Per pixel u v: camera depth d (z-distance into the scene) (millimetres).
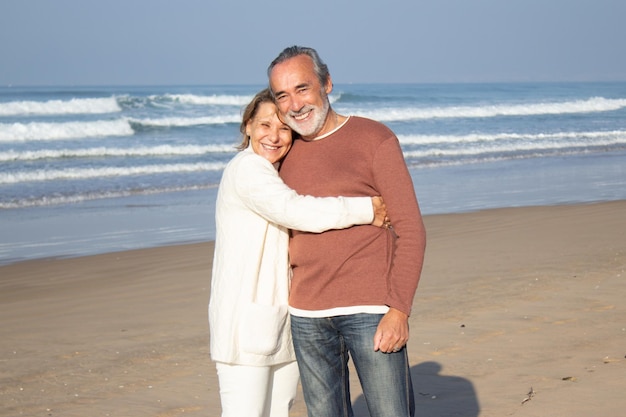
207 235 11688
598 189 16125
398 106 46656
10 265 9695
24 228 12578
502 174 19484
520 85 127625
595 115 42844
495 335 5945
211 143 26453
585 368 5070
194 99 38031
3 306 7660
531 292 7242
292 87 3275
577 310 6551
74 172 19484
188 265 9375
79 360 5809
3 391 5188
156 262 9609
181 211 14234
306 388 3406
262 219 3402
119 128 28609
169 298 7715
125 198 16031
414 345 5781
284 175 3449
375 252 3207
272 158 3498
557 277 7809
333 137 3346
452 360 5410
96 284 8500
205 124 31188
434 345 5762
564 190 16078
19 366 5711
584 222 11250
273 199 3232
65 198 15953
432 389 4867
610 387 4684
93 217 13648
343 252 3209
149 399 4938
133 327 6664
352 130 3316
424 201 14742
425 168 21094
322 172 3309
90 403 4910
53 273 9172
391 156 3209
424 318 6504
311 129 3314
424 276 8109
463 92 81000
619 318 6246
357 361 3219
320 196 3293
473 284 7668
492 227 11203
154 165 21000
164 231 12094
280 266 3455
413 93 76188
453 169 20797
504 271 8211
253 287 3398
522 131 32969
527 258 8859
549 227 10969
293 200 3215
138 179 18875
